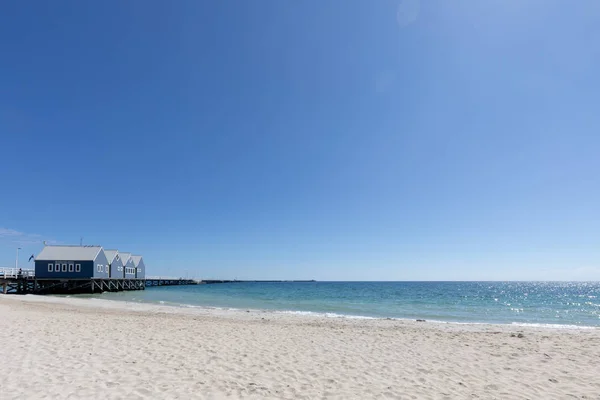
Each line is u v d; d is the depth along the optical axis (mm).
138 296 43406
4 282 42250
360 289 80562
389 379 7496
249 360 8734
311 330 14219
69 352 8711
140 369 7559
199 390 6426
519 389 6953
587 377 7812
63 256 45469
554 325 20094
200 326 14258
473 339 12633
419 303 37281
